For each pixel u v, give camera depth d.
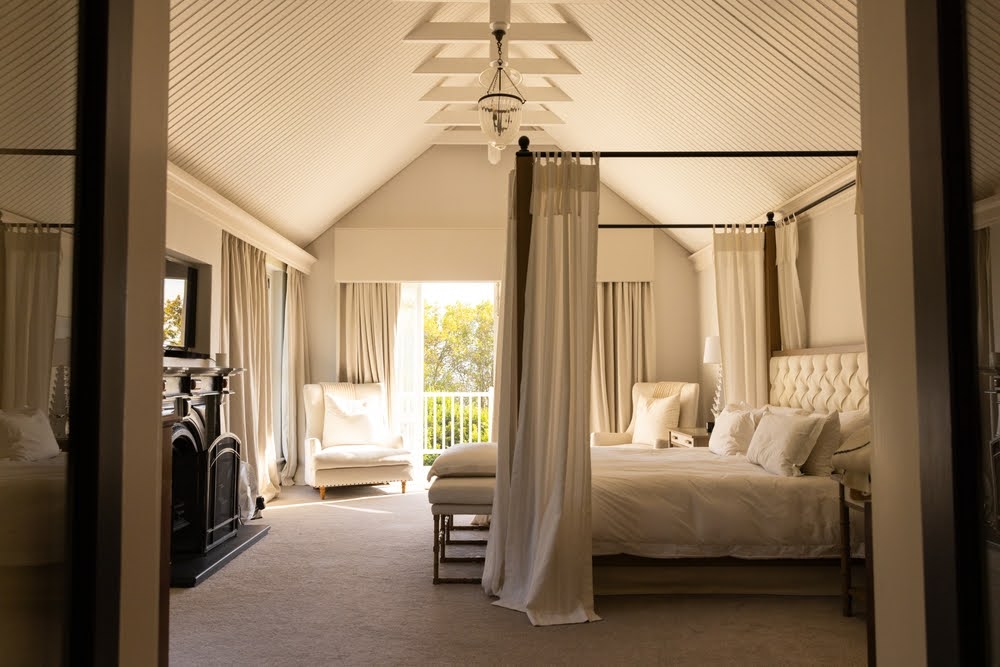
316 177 5.98
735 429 4.52
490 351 11.60
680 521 3.42
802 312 5.09
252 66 3.97
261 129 4.71
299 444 7.16
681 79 4.57
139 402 1.19
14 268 0.90
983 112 1.01
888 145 1.28
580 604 3.22
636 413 6.77
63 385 0.98
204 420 4.33
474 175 7.42
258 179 5.37
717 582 3.50
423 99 5.68
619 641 2.91
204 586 3.70
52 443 0.96
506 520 3.52
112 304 1.06
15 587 0.90
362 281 7.22
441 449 8.24
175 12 3.25
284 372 6.98
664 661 2.70
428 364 11.55
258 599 3.48
